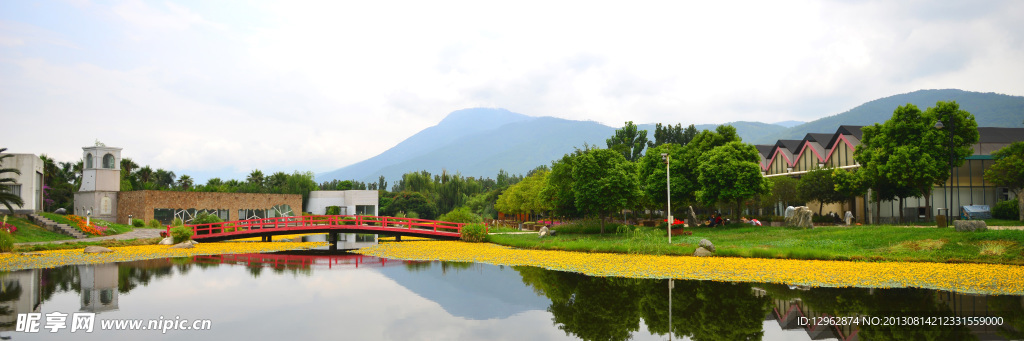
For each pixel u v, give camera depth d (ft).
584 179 130.41
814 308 56.08
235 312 59.11
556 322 54.54
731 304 59.31
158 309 60.39
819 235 104.99
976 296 59.31
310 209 267.80
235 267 98.48
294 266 100.32
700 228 139.54
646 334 49.32
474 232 144.05
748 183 135.33
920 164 118.21
